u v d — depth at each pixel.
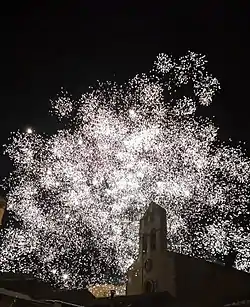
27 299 18.27
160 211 38.88
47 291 32.12
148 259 37.22
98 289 43.00
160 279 35.28
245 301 26.44
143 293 34.34
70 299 31.59
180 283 34.19
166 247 36.91
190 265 35.50
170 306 31.80
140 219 40.09
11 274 34.09
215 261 40.03
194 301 33.16
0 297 17.97
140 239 39.12
